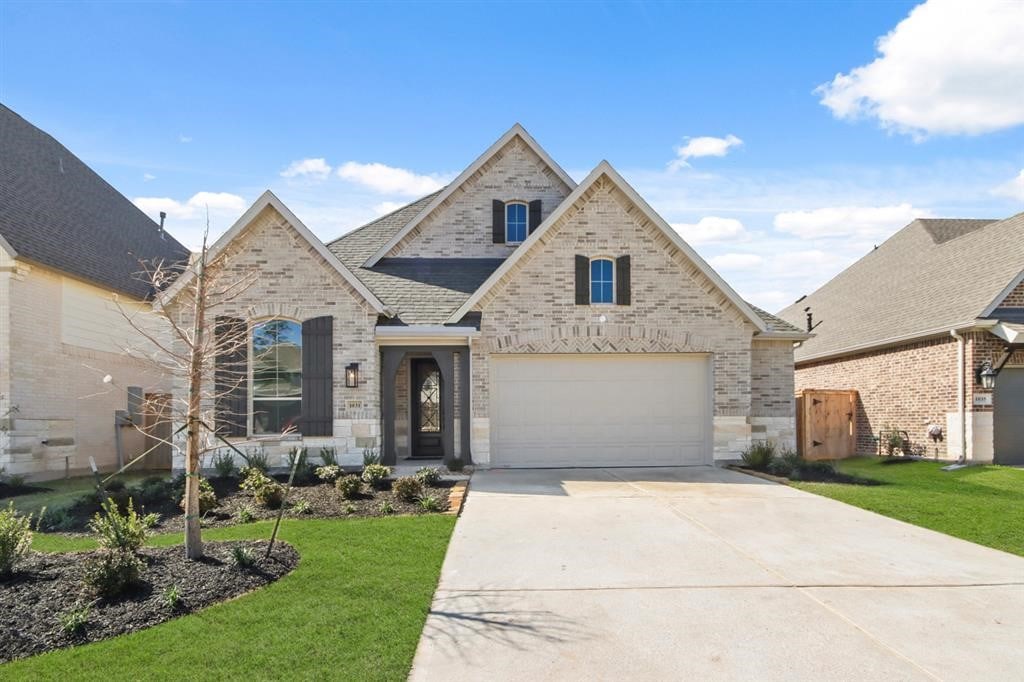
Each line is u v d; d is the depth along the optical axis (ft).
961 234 76.07
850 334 70.85
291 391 46.68
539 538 29.25
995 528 31.71
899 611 21.39
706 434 51.65
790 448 53.88
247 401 45.47
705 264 50.62
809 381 79.97
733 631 19.77
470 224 60.85
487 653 18.28
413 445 54.95
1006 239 59.11
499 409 50.52
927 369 58.44
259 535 28.86
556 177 61.31
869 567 25.64
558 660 17.90
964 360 53.98
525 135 60.90
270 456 45.68
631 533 30.14
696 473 47.50
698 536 29.73
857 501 37.09
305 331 46.24
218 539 28.22
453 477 44.57
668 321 51.11
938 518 33.55
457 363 52.13
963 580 24.30
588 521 32.30
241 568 23.67
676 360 51.78
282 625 19.57
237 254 46.21
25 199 54.19
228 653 17.81
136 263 65.26
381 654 17.90
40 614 19.94
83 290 55.21
